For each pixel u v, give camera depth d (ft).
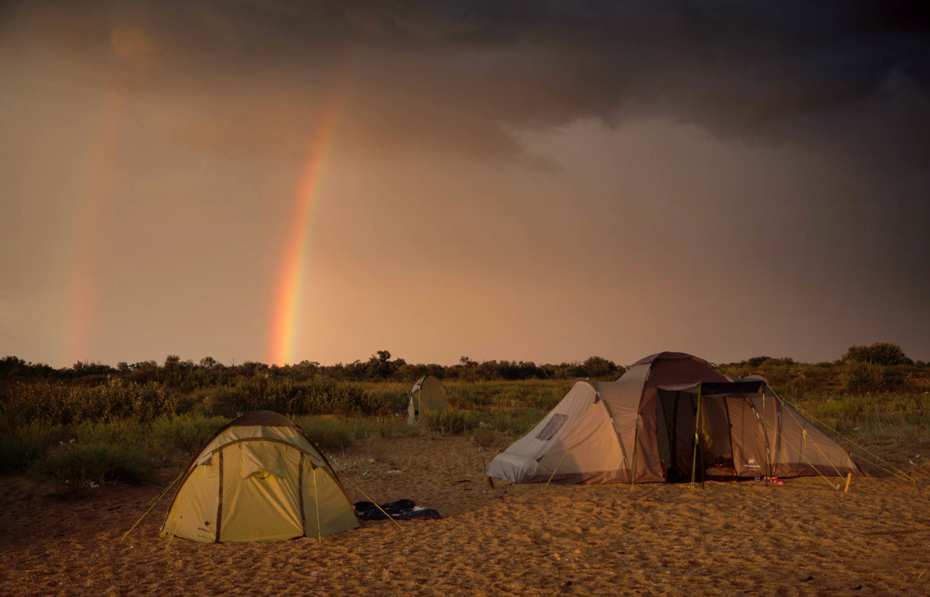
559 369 182.60
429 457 50.65
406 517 30.99
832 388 97.45
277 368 166.91
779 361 151.74
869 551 22.99
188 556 25.04
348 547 26.17
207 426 54.34
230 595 20.36
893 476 37.96
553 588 20.47
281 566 23.65
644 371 40.68
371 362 184.75
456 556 24.52
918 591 18.54
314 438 53.88
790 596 18.78
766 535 25.91
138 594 20.51
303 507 28.50
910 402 69.15
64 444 46.50
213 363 157.07
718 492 34.94
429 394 77.56
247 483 28.37
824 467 37.86
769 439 38.65
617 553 24.30
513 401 95.35
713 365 40.78
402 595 20.22
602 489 36.45
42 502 33.68
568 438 39.24
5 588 21.03
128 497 35.37
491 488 38.09
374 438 61.31
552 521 29.66
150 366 122.72
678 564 22.62
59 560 24.32
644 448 37.99
